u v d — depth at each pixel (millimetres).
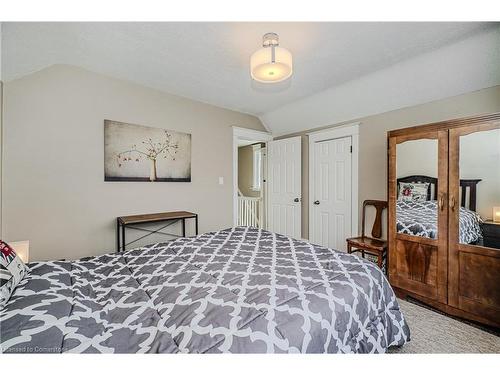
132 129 2834
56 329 840
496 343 1652
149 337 885
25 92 2191
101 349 808
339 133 3412
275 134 4398
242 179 6535
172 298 1133
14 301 938
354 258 1645
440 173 2062
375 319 1315
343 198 3389
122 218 2680
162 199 3107
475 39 1919
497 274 1772
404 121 2766
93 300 1134
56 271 1286
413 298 2289
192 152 3391
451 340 1682
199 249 1859
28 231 2219
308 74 2598
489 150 1831
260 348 827
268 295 1133
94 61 2348
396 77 2516
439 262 2070
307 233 3926
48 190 2318
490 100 2182
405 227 2303
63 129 2393
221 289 1203
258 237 2207
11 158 2129
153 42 2018
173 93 3166
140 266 1540
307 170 3926
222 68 2488
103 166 2639
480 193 1871
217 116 3660
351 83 2811
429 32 1849
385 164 2934
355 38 1934
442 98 2461
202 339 850
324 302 1100
